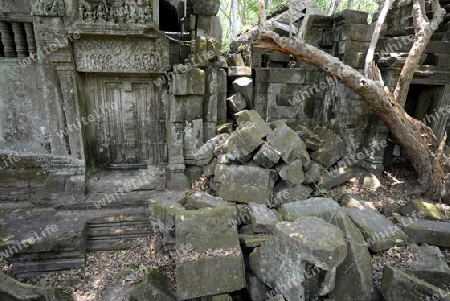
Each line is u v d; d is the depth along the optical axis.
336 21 6.65
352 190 6.24
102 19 5.06
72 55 5.27
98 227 5.34
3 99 5.68
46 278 4.63
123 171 6.30
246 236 4.49
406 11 6.43
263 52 7.23
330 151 6.29
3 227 4.96
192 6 7.00
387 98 5.46
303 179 5.50
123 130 6.15
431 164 5.84
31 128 5.89
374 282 4.00
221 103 6.65
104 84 5.80
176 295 4.09
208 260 3.89
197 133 6.16
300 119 7.21
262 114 7.15
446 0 6.55
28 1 5.12
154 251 5.08
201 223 4.27
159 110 6.12
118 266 4.85
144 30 5.16
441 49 6.30
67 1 4.92
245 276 4.29
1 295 3.67
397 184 6.48
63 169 5.80
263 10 5.02
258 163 5.38
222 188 5.30
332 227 3.81
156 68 5.64
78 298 4.25
